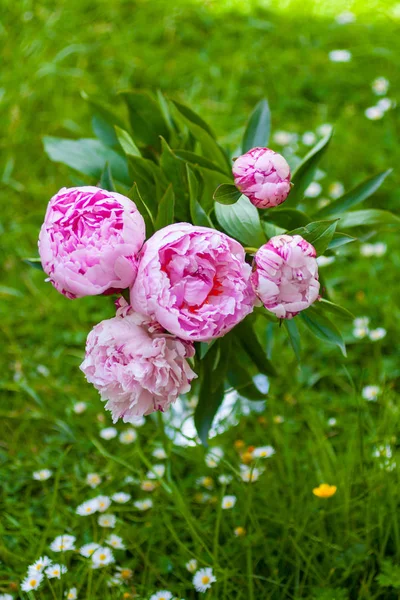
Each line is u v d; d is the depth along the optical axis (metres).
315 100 2.80
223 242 1.31
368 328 2.05
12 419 1.96
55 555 1.69
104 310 2.16
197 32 3.08
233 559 1.66
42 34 2.94
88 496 1.80
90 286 1.31
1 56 2.87
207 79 2.87
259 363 1.63
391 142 2.52
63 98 2.78
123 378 1.32
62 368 2.05
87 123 2.66
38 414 1.95
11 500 1.79
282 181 1.37
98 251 1.30
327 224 1.36
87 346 1.34
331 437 1.86
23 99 2.69
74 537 1.66
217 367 1.58
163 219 1.42
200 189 1.58
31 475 1.84
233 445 1.88
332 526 1.69
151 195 1.58
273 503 1.72
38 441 1.92
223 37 3.06
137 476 1.82
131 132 1.73
